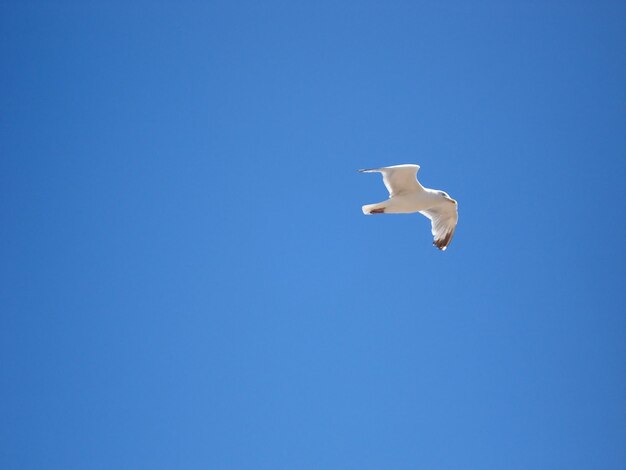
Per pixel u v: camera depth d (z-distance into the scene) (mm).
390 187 36031
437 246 36688
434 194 35938
